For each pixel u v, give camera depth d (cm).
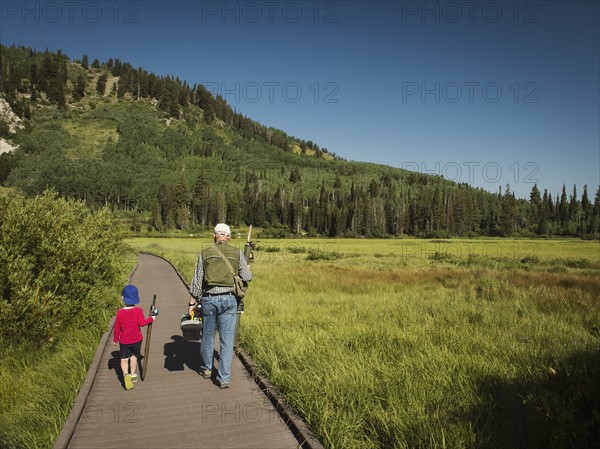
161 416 432
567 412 352
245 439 385
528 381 480
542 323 828
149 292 1451
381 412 415
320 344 656
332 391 459
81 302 826
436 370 529
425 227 15512
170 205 15738
